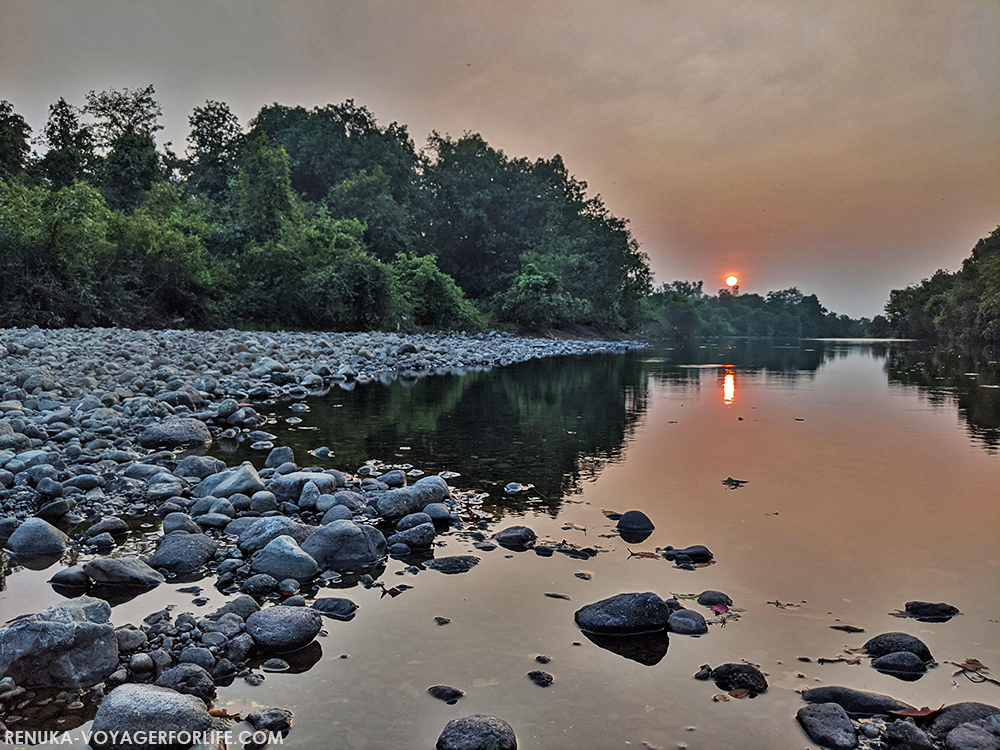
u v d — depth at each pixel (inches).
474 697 80.0
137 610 103.3
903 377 560.1
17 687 81.2
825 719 73.4
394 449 225.5
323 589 112.3
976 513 153.7
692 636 95.0
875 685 82.6
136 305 710.5
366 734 72.9
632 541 135.2
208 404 300.0
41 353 389.1
